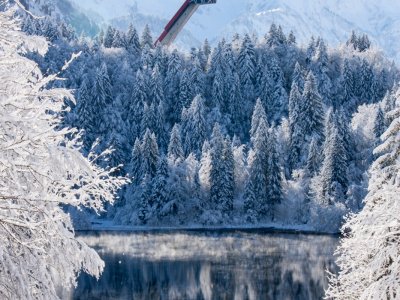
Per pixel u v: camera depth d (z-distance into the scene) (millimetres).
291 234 76875
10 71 7777
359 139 95375
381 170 17156
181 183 91688
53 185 7566
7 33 7996
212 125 134500
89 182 7797
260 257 55531
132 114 131125
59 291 40781
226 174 92625
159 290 41875
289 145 108875
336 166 82625
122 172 103375
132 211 90875
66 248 7672
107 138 120312
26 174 7266
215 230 84312
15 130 6961
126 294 40531
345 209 78125
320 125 110312
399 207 14977
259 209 91875
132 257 55625
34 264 7156
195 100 122562
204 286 43188
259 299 39406
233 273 47781
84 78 127062
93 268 7859
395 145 17547
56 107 7855
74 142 7773
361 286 17156
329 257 54719
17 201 7145
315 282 44031
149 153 94125
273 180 92000
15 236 7047
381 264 15195
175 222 89625
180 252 59125
